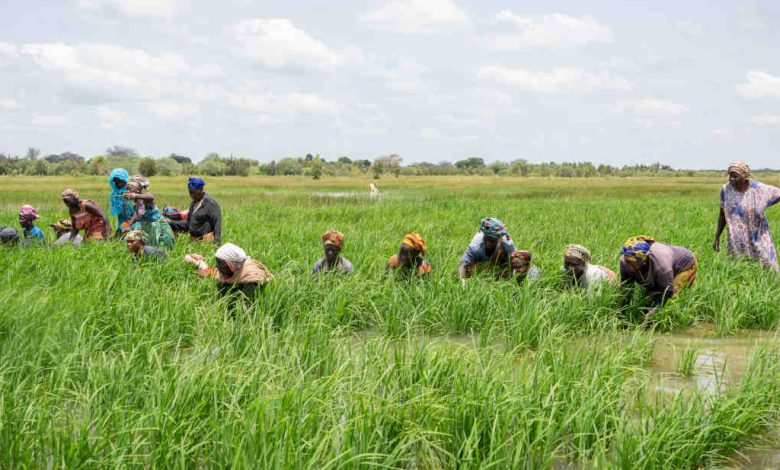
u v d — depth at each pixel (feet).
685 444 12.94
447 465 12.78
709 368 19.26
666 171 616.80
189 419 13.12
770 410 15.02
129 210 35.29
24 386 15.01
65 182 199.21
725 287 25.46
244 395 14.53
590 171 586.86
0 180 226.17
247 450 11.90
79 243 34.14
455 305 23.30
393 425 13.50
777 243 37.96
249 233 40.27
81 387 14.75
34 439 12.10
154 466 11.67
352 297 23.94
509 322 22.21
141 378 15.24
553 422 13.55
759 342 22.25
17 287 22.56
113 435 12.17
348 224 51.96
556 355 17.62
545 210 69.10
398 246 36.04
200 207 34.65
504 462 12.50
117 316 20.48
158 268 27.04
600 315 23.71
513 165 534.78
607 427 14.20
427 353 16.63
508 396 14.23
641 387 15.74
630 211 67.26
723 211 31.40
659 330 23.47
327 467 11.60
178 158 492.95
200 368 14.83
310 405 13.78
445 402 14.44
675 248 25.46
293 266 28.55
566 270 26.30
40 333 17.98
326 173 429.79
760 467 13.19
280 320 22.86
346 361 15.35
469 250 27.48
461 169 568.00
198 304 23.49
